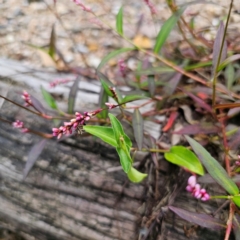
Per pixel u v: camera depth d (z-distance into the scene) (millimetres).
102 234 244
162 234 232
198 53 300
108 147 259
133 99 215
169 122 260
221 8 369
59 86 299
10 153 271
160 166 246
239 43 298
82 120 171
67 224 252
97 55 362
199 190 166
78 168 258
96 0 416
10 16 418
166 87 257
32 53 372
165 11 388
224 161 233
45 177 260
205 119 260
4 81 305
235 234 185
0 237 295
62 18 404
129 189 247
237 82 274
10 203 269
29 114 277
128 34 371
